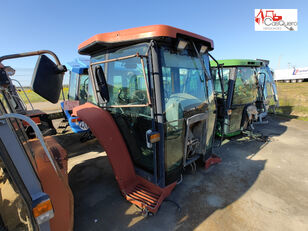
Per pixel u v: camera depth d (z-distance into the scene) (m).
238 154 3.54
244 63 3.87
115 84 2.28
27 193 1.01
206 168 2.94
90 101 2.96
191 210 2.05
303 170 2.89
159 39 1.73
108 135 2.17
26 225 1.14
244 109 4.32
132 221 1.92
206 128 2.51
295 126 5.36
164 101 1.87
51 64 1.50
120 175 2.21
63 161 2.09
